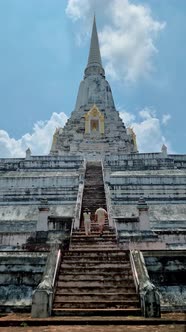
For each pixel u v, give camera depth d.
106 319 7.38
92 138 44.88
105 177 28.44
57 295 9.22
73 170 33.22
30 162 34.28
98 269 10.55
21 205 27.80
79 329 6.56
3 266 10.70
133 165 34.19
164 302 9.80
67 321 7.29
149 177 29.59
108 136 45.25
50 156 35.53
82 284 9.85
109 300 8.98
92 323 7.23
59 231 16.05
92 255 11.64
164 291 10.14
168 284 10.34
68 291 9.51
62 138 45.94
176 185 29.05
